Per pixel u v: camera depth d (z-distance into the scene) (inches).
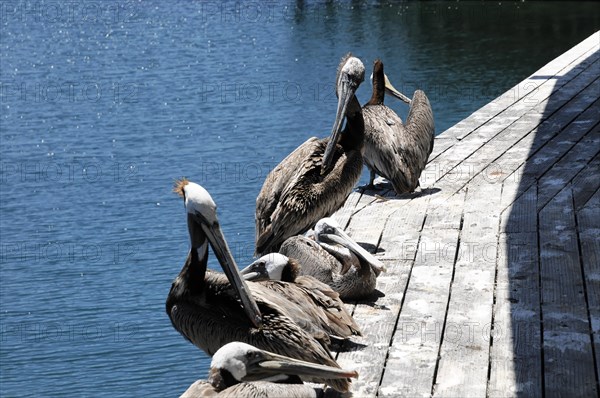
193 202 252.7
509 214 371.9
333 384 234.1
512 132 493.4
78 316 461.4
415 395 239.8
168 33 1272.1
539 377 244.8
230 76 999.6
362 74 358.0
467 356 258.4
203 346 250.4
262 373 220.1
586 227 350.3
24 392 392.5
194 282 257.3
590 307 284.2
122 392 389.7
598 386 239.0
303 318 248.5
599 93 565.9
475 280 309.4
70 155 741.9
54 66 1104.2
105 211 607.5
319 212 333.4
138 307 470.0
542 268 315.6
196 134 776.3
